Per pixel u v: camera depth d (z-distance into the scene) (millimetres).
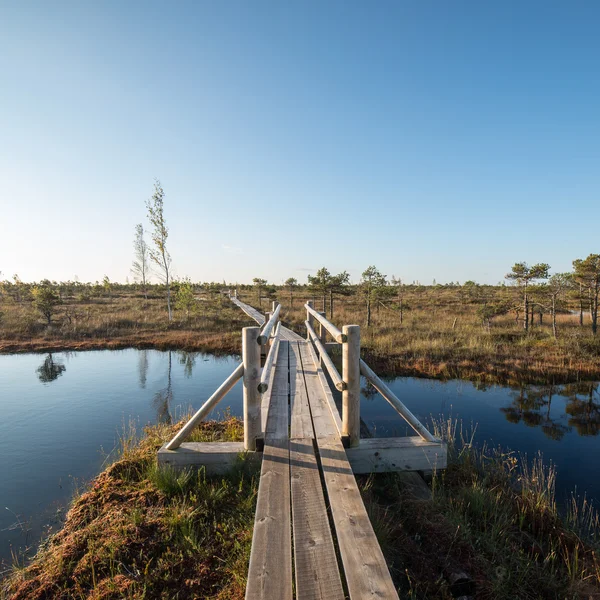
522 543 3053
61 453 5336
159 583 2422
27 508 3926
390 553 2676
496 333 14078
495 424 6547
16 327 16812
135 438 5625
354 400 3621
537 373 9523
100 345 14422
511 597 2430
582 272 13727
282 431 3859
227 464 3611
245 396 3598
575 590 2506
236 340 14859
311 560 2055
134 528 2912
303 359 7797
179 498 3271
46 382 9617
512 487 4059
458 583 2467
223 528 2914
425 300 31078
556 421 6691
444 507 3330
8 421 6738
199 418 3711
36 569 2785
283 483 2875
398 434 5785
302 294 41938
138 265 28969
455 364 10438
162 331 16906
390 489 3562
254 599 1802
